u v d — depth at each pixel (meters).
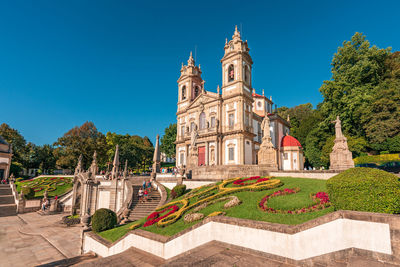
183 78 48.56
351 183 6.87
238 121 38.09
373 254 5.38
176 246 9.52
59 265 11.53
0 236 20.20
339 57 40.00
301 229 6.47
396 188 6.29
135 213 19.73
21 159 65.69
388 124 29.00
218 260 6.67
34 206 33.81
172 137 70.94
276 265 6.45
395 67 36.50
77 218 25.23
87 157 56.50
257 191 14.76
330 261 5.88
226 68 41.62
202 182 21.95
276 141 44.41
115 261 9.61
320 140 41.25
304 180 16.52
